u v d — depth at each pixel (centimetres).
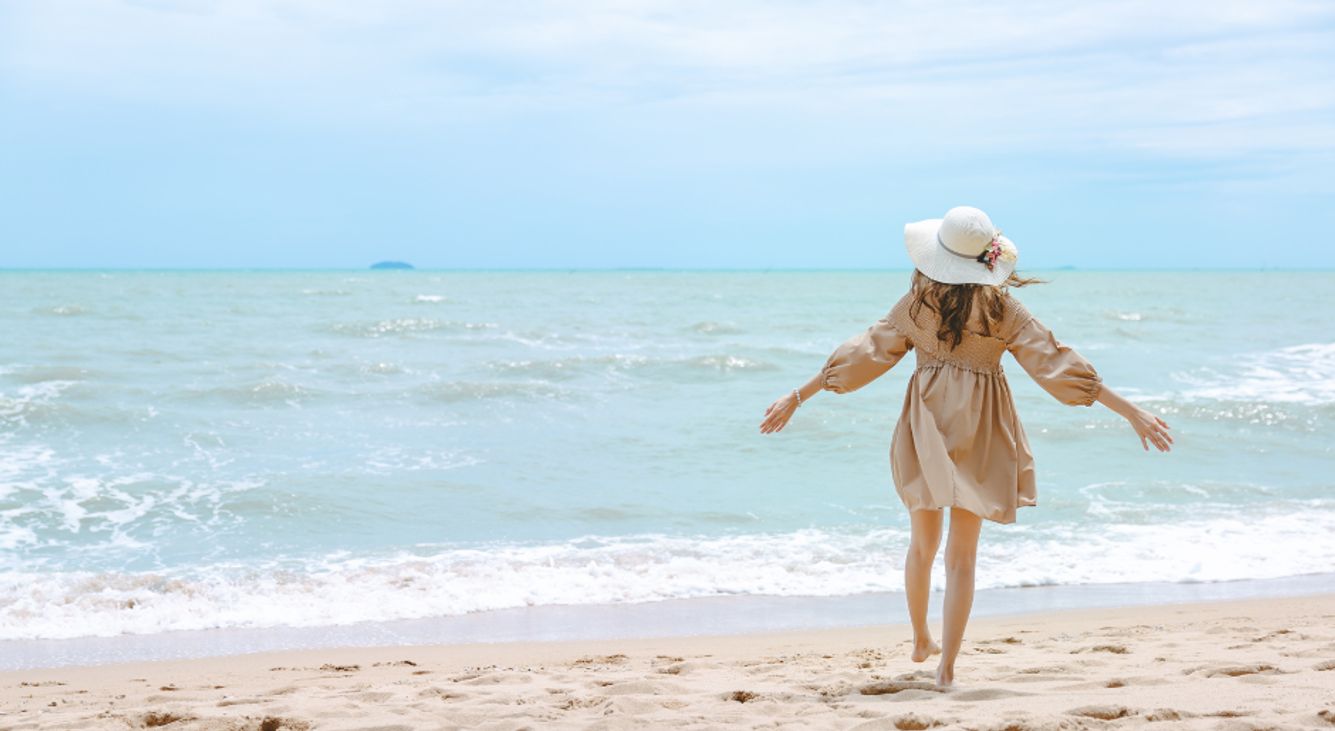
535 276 13000
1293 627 622
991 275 402
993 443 406
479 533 1041
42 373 1878
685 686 463
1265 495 1205
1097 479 1284
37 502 1109
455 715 412
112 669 629
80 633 747
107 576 863
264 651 689
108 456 1332
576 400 1784
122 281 7419
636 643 680
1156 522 1079
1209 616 706
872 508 1146
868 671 501
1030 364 400
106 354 2214
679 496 1195
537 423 1598
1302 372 2197
